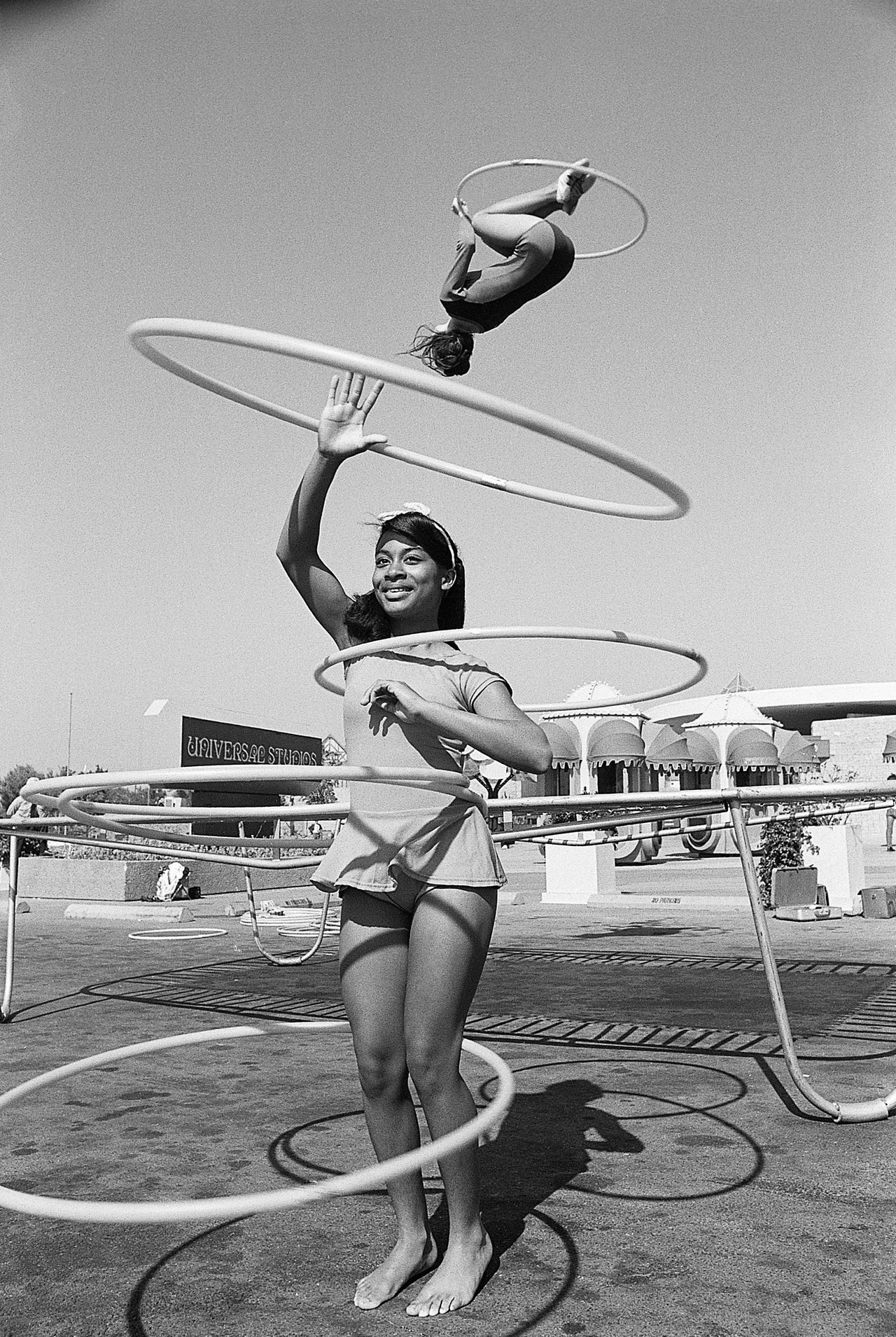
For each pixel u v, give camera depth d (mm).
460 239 3330
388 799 2932
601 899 17109
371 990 2855
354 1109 4852
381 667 3111
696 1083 5254
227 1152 4207
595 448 2672
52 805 3264
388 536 3156
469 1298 2803
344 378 3109
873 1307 2768
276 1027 3602
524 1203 3545
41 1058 6035
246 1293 2912
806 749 36812
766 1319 2697
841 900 15430
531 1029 6746
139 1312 2799
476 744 2795
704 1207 3502
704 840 32562
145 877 18391
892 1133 4367
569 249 3277
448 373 3373
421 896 2824
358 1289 2857
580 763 27328
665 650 3557
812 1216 3416
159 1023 7090
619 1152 4105
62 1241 3314
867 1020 6973
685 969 9633
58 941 12508
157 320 2791
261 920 14461
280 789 23203
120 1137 4461
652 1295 2842
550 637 3152
